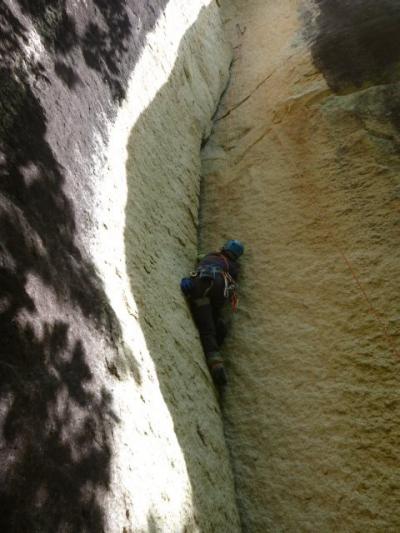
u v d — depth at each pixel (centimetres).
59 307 236
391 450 312
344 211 433
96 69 392
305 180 480
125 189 379
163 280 386
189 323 392
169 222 445
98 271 291
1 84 268
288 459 343
